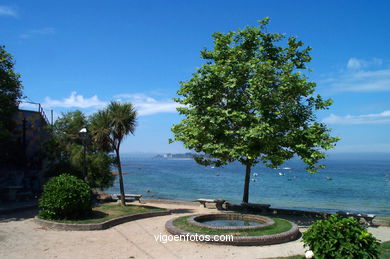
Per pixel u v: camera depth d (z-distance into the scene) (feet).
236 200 104.42
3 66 54.13
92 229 37.81
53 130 70.85
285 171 348.59
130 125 52.85
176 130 52.03
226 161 52.75
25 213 46.83
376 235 39.58
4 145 62.03
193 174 267.59
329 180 206.08
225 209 57.26
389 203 100.78
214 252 30.07
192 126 48.52
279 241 33.60
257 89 43.86
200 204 62.44
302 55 51.39
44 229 37.14
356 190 141.59
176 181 187.93
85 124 70.18
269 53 51.70
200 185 161.38
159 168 393.09
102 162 66.28
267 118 44.45
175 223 38.47
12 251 28.68
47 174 67.26
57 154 69.36
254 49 51.47
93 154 67.26
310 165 46.65
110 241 33.19
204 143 47.78
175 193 123.85
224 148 44.55
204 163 54.65
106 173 67.97
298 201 104.63
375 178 226.99
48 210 39.88
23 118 69.62
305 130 46.42
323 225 22.57
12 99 56.18
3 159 64.80
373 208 89.97
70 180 41.68
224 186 157.17
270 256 29.12
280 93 45.68
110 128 51.75
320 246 21.75
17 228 37.24
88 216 42.24
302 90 47.21
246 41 51.19
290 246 32.55
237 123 47.19
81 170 65.16
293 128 47.60
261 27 51.21
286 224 38.73
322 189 146.30
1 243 31.01
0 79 53.01
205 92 47.57
